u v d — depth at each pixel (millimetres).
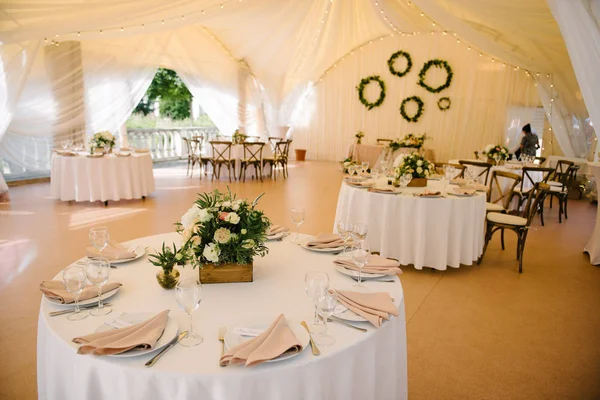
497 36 7023
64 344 1335
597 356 2656
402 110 11625
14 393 2150
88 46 7988
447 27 6836
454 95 10922
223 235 1718
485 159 7914
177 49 9641
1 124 6664
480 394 2262
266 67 11289
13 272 3723
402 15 8617
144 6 5871
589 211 7102
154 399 1208
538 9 5531
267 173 9805
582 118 8492
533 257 4590
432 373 2438
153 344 1278
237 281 1817
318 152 13141
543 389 2316
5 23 5566
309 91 12906
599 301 3492
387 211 3902
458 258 3875
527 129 8500
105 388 1242
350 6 9016
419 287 3662
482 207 4031
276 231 2455
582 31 2465
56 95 7738
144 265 2006
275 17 8305
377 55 11766
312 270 1974
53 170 6508
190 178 9023
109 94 8375
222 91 10656
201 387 1188
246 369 1214
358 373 1416
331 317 1527
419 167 4391
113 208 6148
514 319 3133
